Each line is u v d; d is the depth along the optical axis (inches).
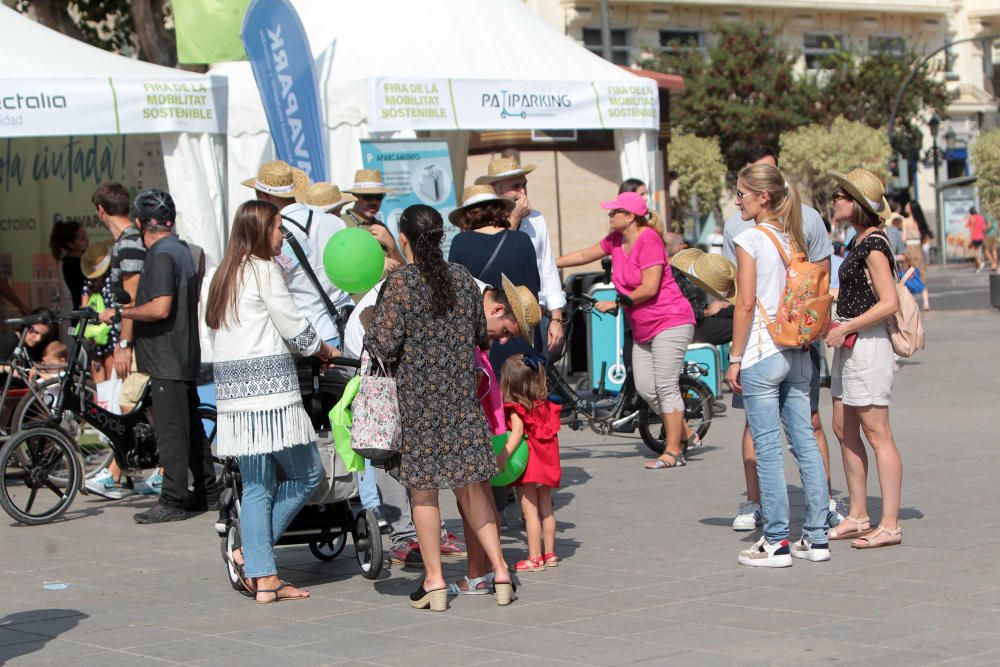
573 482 925.8
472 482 574.6
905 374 1540.4
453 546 709.9
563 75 1305.4
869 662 476.7
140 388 868.0
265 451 587.2
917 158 4554.6
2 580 676.1
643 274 943.0
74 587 657.0
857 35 4648.1
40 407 935.7
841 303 679.1
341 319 757.9
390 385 573.9
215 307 592.1
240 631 561.3
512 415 643.5
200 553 735.1
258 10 1091.3
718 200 3971.5
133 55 2042.3
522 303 647.8
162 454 830.5
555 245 1721.2
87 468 933.8
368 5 1315.2
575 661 494.0
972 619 530.9
